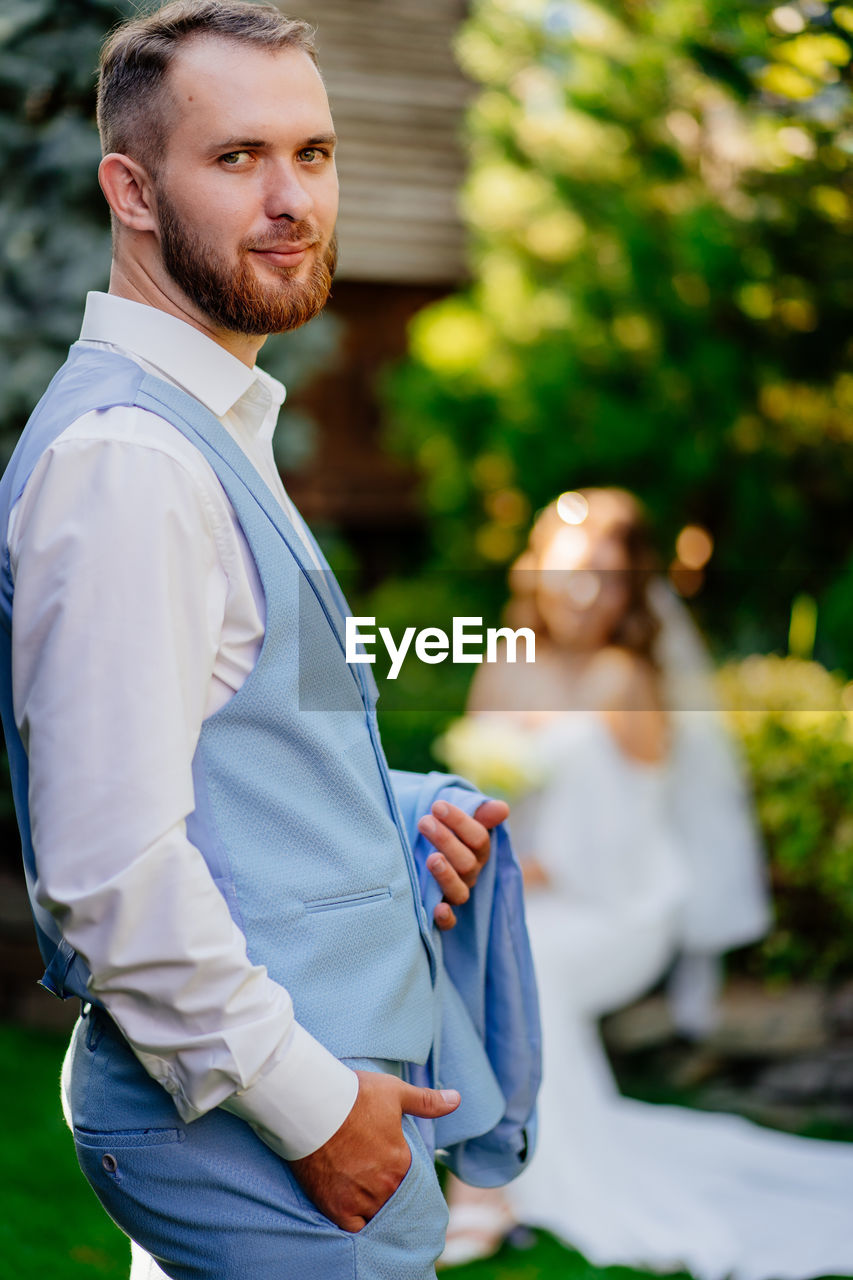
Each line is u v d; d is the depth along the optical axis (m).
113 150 1.43
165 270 1.43
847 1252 2.98
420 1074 1.53
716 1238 3.02
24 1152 3.21
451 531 8.30
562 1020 3.43
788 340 5.61
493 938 1.77
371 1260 1.31
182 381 1.40
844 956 4.19
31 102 4.30
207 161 1.36
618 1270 2.98
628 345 6.55
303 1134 1.26
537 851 3.67
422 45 9.88
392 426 9.07
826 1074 4.02
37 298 4.28
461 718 5.55
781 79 3.76
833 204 4.43
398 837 1.51
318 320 5.13
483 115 7.45
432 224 8.99
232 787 1.35
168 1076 1.25
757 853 4.17
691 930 4.11
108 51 1.44
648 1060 4.25
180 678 1.25
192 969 1.20
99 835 1.20
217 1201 1.32
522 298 7.64
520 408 7.07
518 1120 1.79
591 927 3.58
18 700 1.27
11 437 4.31
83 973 1.38
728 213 5.27
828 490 6.08
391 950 1.43
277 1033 1.23
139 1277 1.57
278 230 1.37
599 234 6.81
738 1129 3.61
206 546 1.31
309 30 1.45
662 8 5.29
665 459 6.36
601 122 6.13
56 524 1.25
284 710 1.37
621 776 3.71
